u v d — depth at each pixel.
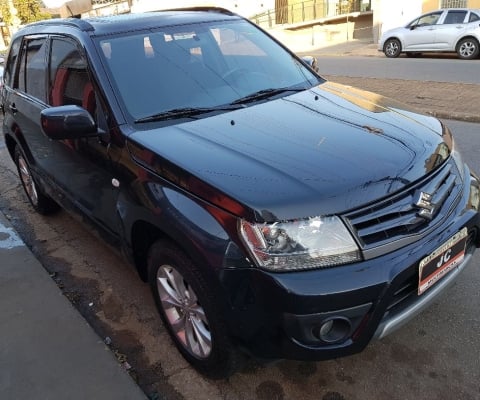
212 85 3.21
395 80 10.44
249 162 2.32
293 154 2.37
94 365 2.78
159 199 2.42
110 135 2.85
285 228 2.05
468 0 16.56
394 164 2.29
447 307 3.05
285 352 2.12
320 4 25.75
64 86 3.46
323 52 18.77
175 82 3.13
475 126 6.80
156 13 3.75
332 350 2.09
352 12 24.38
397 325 2.21
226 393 2.58
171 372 2.76
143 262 2.98
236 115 2.89
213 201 2.20
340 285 2.02
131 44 3.22
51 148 3.77
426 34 14.50
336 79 11.27
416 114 3.00
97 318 3.29
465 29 13.75
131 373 2.77
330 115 2.85
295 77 3.58
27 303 3.40
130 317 3.27
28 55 4.28
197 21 3.65
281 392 2.55
